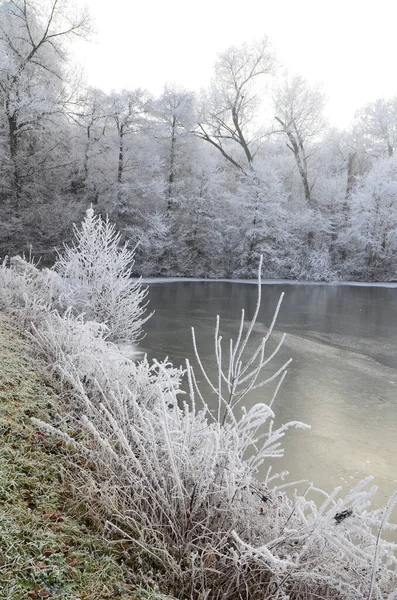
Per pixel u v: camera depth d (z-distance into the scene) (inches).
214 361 309.3
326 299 765.3
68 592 58.4
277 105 1440.7
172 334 392.2
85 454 91.1
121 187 1066.7
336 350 376.2
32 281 288.5
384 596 68.1
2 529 66.9
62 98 1056.2
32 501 77.5
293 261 1198.9
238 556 68.7
